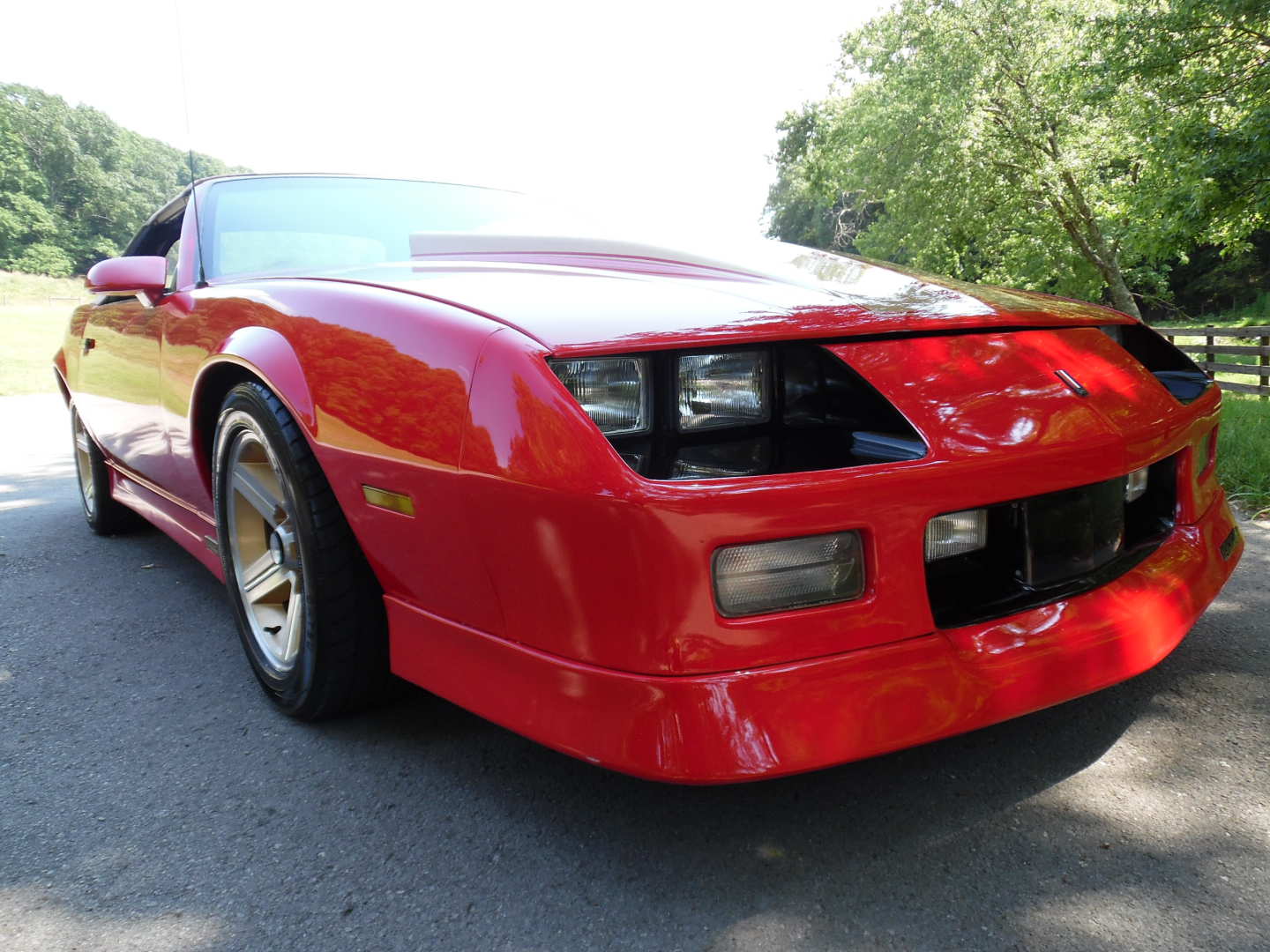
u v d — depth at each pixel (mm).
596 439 1133
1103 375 1483
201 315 1983
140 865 1324
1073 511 1349
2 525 3693
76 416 3332
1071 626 1309
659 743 1107
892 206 21938
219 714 1839
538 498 1155
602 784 1518
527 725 1237
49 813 1476
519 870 1278
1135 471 1480
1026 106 18969
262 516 1798
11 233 90188
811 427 1341
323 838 1377
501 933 1143
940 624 1249
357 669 1657
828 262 1867
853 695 1146
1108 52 12234
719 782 1091
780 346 1307
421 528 1343
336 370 1493
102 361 2748
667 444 1242
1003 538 1302
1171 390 1757
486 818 1419
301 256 2207
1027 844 1284
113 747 1705
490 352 1255
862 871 1243
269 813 1453
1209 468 1776
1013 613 1297
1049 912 1137
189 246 2281
